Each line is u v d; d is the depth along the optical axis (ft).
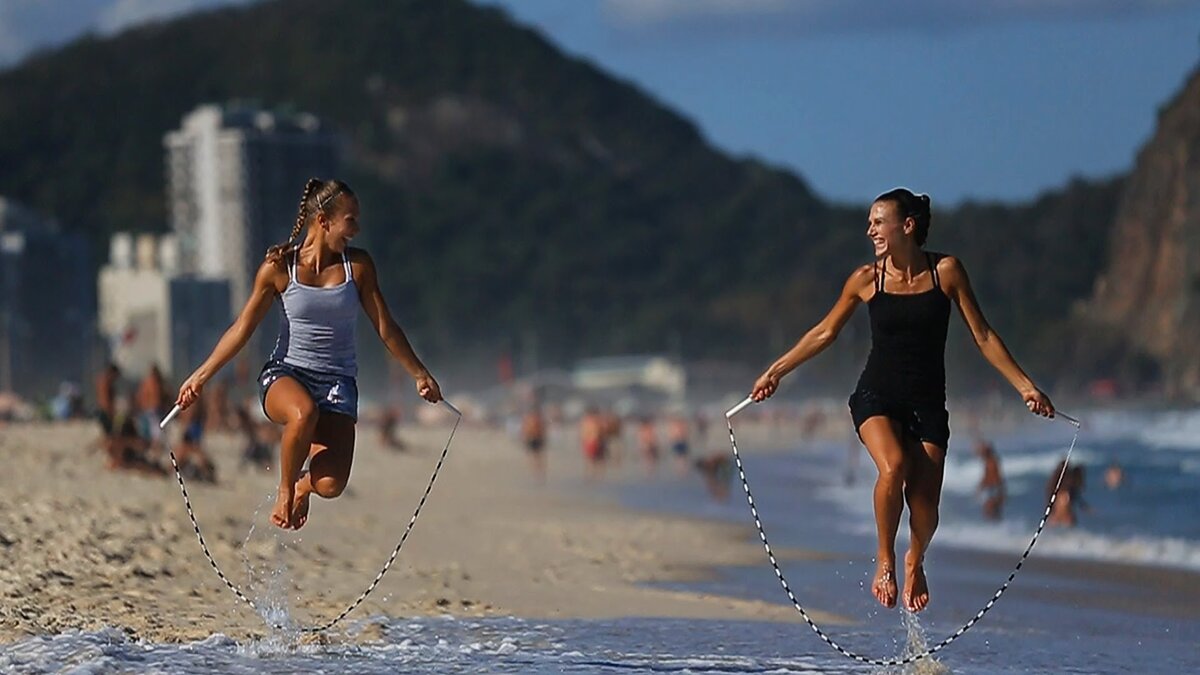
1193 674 124.06
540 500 394.32
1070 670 123.95
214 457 389.60
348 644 115.55
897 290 101.14
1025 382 101.81
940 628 156.66
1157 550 250.78
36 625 117.70
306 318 102.68
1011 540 271.90
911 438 101.45
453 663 108.58
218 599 141.49
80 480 269.03
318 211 102.53
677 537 276.00
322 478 103.50
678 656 119.14
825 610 170.50
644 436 616.39
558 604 155.74
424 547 216.54
